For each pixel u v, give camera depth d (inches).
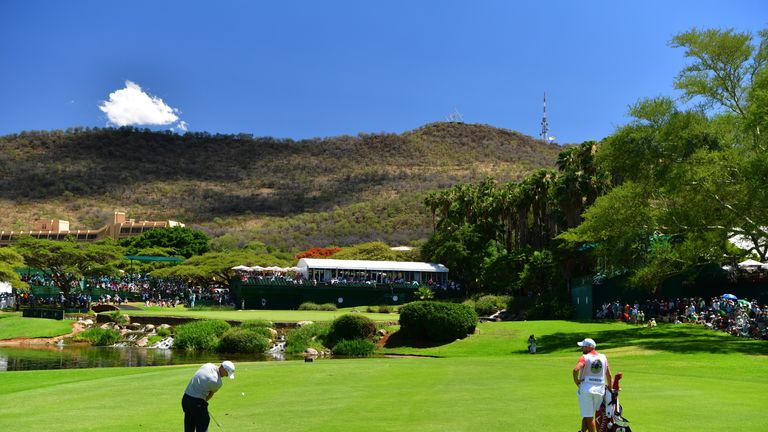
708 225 1454.2
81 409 585.3
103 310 2517.2
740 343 1237.7
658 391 616.1
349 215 6643.7
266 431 463.8
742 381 701.3
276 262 3732.8
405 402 580.7
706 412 498.3
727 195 1375.5
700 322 1653.5
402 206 6624.0
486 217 3223.4
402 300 3070.9
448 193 3412.9
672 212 1457.9
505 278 2652.6
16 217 7057.1
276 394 649.0
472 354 1549.0
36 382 845.2
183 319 2140.7
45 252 2682.1
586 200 2321.6
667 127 1400.1
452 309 1740.9
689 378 733.3
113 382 792.3
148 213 7381.9
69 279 2908.5
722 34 1444.4
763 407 521.3
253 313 2488.9
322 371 861.2
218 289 3366.1
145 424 508.7
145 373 931.3
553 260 2364.7
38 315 2284.7
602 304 2003.0
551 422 472.4
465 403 565.0
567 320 1999.3
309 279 3083.2
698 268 1920.5
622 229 1528.1
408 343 1768.0
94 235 6397.6
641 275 1539.1
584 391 406.3
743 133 1397.6
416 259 3907.5
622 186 1560.0
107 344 1904.5
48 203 7637.8
